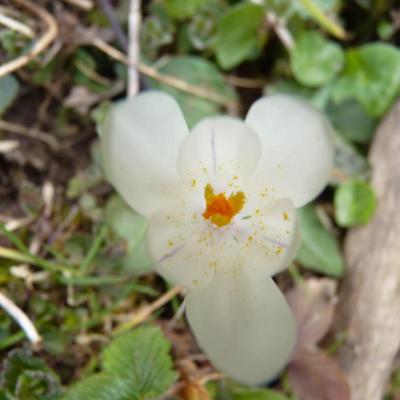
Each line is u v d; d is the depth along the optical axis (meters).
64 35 0.23
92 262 0.22
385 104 0.24
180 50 0.24
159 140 0.18
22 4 0.23
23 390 0.20
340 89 0.24
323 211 0.24
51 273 0.21
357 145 0.24
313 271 0.23
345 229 0.24
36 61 0.23
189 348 0.22
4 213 0.22
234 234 0.18
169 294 0.22
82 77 0.23
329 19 0.25
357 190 0.23
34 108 0.23
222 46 0.24
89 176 0.23
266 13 0.24
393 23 0.25
